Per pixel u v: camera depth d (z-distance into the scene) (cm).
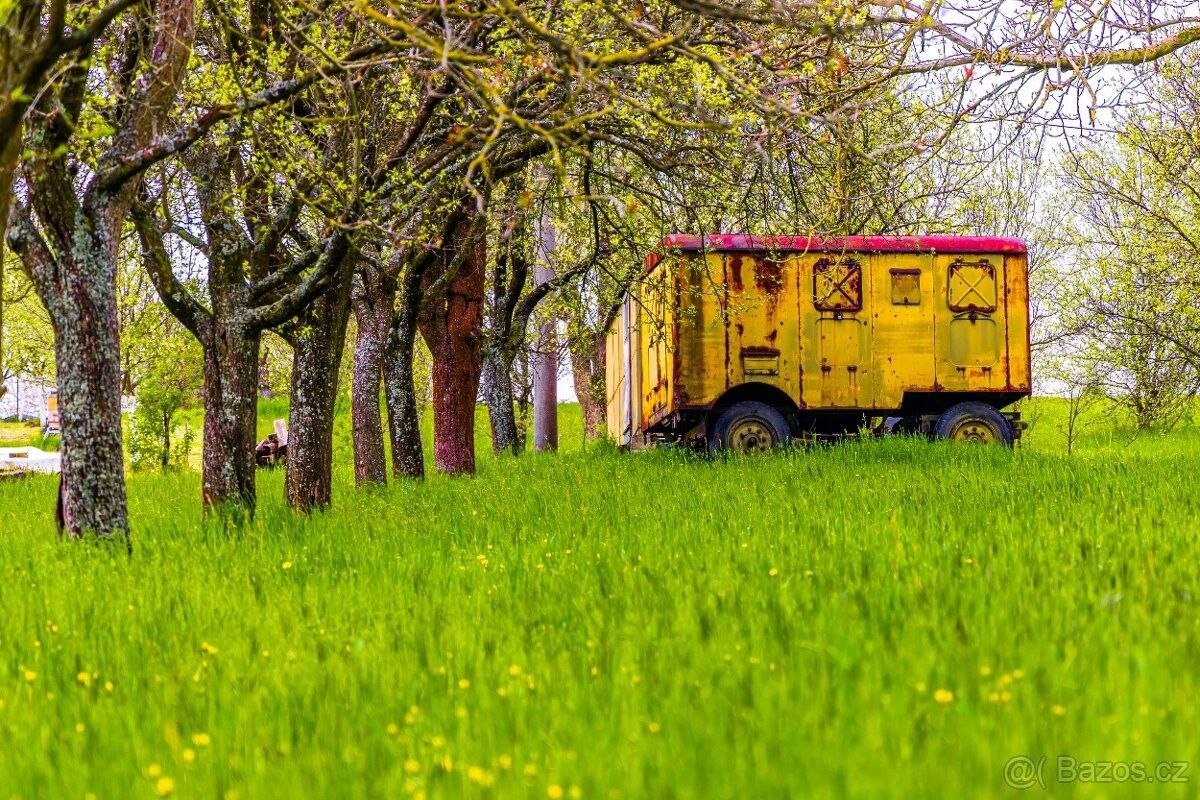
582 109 1550
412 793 554
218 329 1761
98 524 1478
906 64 1509
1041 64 1412
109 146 1605
